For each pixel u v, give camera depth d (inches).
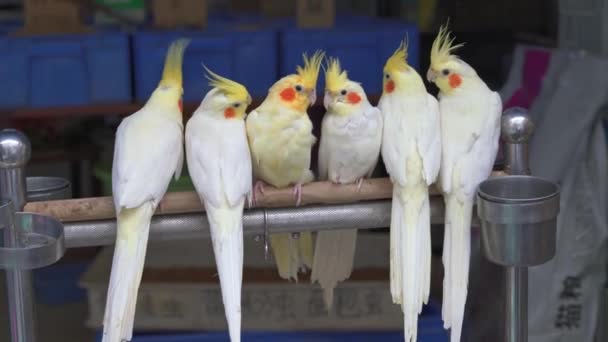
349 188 71.7
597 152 117.6
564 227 118.3
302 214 71.5
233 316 64.2
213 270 120.2
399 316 116.3
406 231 68.3
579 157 118.0
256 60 140.6
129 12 153.6
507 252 68.2
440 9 173.2
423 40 163.0
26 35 138.0
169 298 117.4
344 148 71.3
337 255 78.0
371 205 72.4
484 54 168.6
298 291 116.3
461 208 70.2
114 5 152.8
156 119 70.0
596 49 131.1
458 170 70.1
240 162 68.4
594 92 117.0
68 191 77.8
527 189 70.6
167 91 71.9
